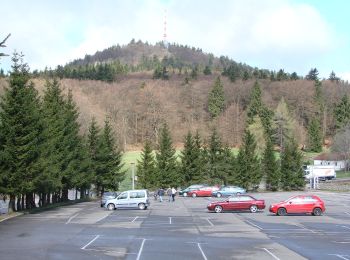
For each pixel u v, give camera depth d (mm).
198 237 26234
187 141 97750
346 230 30078
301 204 42094
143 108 140125
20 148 40906
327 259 18656
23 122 42219
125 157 124250
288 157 102125
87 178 67562
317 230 30125
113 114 131125
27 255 19312
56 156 51406
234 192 77250
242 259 18484
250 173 97938
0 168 40906
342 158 137750
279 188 103250
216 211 46156
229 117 149000
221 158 98750
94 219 38406
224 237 26281
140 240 24703
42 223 34812
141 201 50344
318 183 109312
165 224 34156
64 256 19047
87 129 95062
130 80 184000
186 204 59500
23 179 41969
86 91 145750
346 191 92000
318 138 149250
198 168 96312
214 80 177500
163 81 183750
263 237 26344
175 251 20625
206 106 161125
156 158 95562
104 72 187125
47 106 56344
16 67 42562
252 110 143500
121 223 34906
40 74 143250
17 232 28719
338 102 166125
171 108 144750
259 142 121750
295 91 167500
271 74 194750
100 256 19062
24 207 50750
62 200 64125
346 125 144875
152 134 138250
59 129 56062
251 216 41500
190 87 166250
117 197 50469
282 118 125812
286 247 22203
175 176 93875
